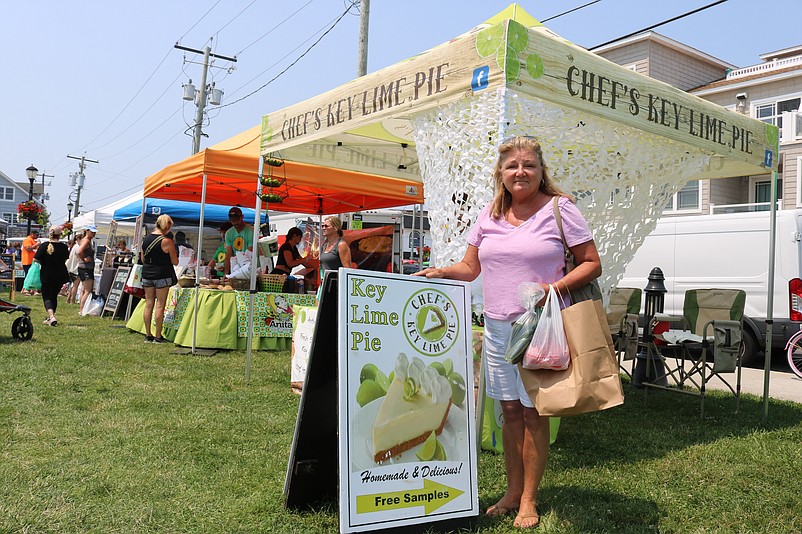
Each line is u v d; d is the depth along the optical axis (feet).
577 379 8.59
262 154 20.85
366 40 44.16
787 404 20.22
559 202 9.45
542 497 10.95
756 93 66.85
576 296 9.18
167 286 28.73
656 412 18.65
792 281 29.60
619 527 9.85
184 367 22.41
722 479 12.25
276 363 24.11
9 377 18.74
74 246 51.90
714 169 20.39
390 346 9.30
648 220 16.70
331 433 10.18
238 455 12.71
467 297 10.24
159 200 44.34
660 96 14.84
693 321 21.39
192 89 88.12
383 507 8.83
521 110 12.09
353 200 37.06
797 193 62.59
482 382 12.26
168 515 9.70
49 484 10.71
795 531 9.89
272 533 9.23
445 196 13.44
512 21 11.50
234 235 32.42
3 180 218.38
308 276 32.40
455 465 9.57
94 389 18.02
